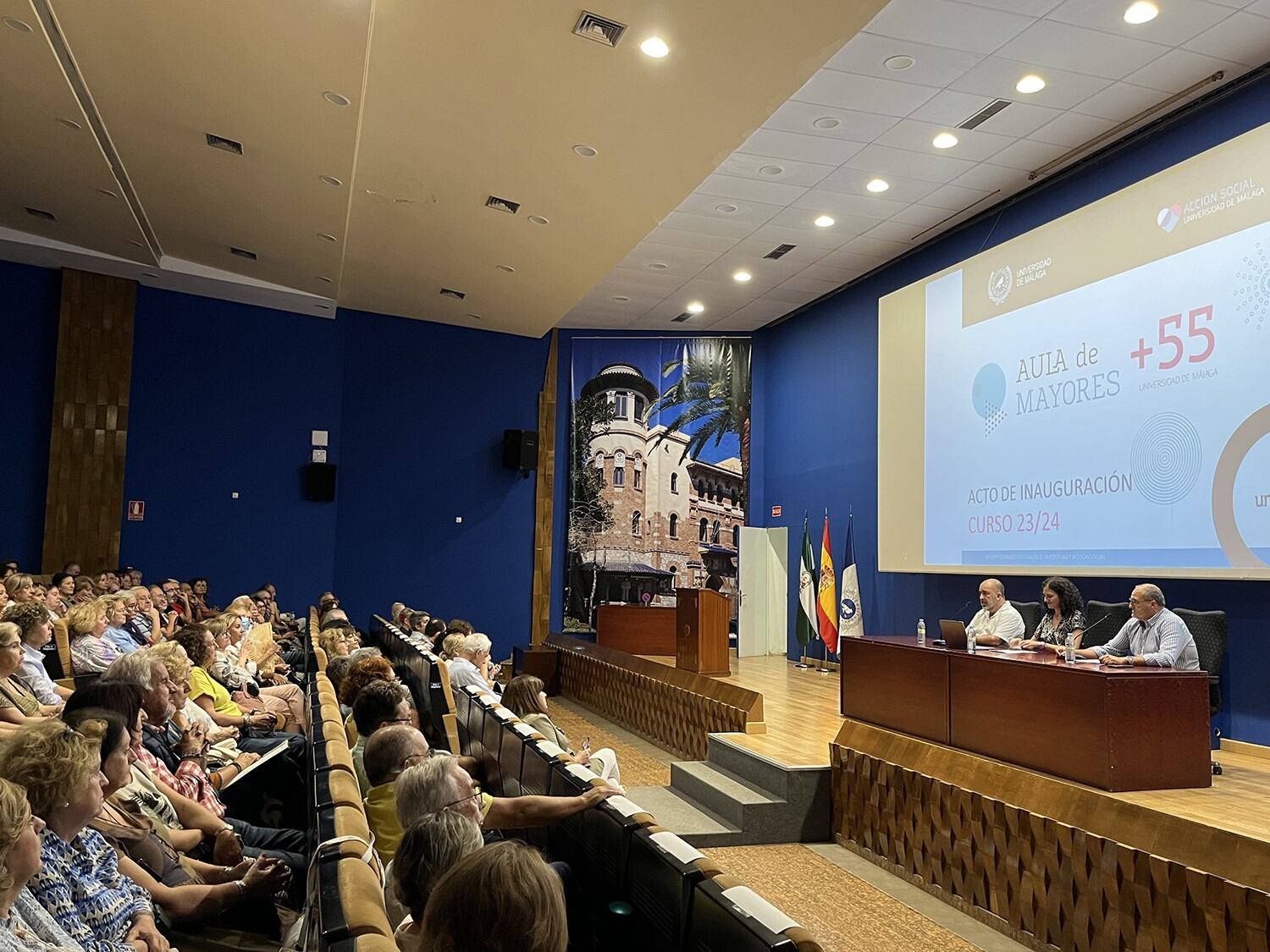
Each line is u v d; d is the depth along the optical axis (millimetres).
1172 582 6621
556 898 1269
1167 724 4320
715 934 1827
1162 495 6492
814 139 7395
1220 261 6156
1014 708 4785
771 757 5781
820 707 7836
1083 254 7312
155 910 2521
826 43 5004
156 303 10391
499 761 3951
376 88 5914
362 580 11672
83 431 9727
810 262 10383
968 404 8508
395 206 8016
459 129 6406
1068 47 6016
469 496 12375
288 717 5820
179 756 3760
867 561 10539
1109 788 4188
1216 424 6133
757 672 10594
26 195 8070
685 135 6098
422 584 12000
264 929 2771
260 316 11062
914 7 5613
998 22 5758
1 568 7117
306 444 11250
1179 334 6426
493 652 12391
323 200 7746
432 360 12266
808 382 12047
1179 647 4836
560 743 4508
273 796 4324
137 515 10133
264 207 8109
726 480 13031
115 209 8188
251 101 6109
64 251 9320
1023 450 7828
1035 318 7762
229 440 10750
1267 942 2996
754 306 12148
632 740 8438
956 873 4391
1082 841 3703
